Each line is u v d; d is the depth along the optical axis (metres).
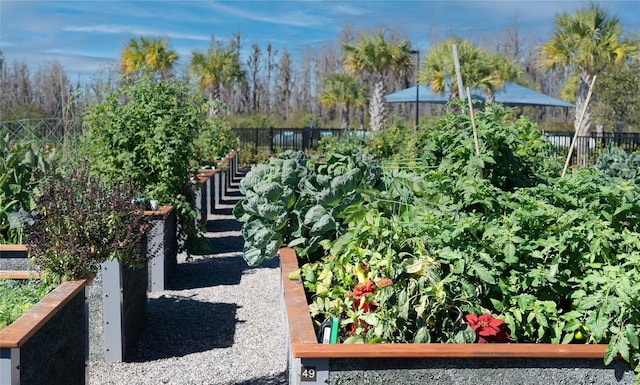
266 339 5.63
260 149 28.45
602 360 2.91
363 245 3.83
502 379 2.88
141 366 5.02
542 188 3.73
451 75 21.17
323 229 5.00
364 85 35.12
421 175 4.63
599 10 20.69
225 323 6.11
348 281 3.73
